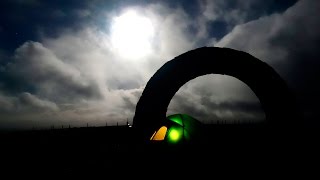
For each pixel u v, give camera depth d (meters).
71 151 10.05
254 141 6.07
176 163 5.14
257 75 6.35
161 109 6.27
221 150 5.49
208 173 5.09
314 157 5.70
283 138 5.98
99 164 6.76
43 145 13.48
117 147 7.62
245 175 5.07
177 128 5.68
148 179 5.16
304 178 5.13
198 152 5.31
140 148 5.80
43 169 7.75
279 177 5.18
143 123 6.10
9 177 7.22
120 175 5.68
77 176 6.35
